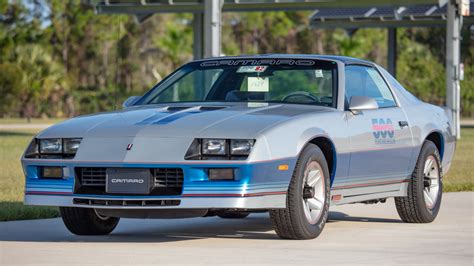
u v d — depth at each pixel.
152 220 18.88
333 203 15.97
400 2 54.09
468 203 21.95
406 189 18.08
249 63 17.20
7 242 15.06
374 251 14.05
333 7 56.75
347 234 16.23
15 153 44.00
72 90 127.06
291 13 154.50
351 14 70.88
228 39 154.00
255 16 153.38
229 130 14.20
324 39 153.25
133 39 143.38
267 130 14.27
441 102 136.00
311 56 17.20
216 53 34.47
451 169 32.94
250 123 14.47
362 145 16.42
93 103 122.56
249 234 16.31
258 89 16.70
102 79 141.88
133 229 17.30
